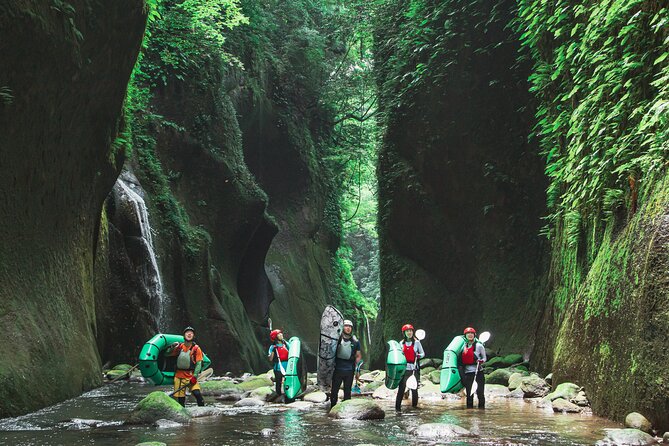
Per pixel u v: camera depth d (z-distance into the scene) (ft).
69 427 29.71
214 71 99.30
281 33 128.16
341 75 131.44
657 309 25.30
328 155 137.18
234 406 39.40
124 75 47.57
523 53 68.23
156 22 90.58
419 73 76.18
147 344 39.14
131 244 73.46
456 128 73.82
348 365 37.27
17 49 33.47
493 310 68.18
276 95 123.54
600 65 35.53
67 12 36.68
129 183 81.56
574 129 38.09
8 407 32.60
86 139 46.68
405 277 80.02
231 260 100.78
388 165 82.07
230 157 99.91
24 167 37.83
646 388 25.44
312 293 124.26
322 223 137.08
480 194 72.13
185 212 91.20
